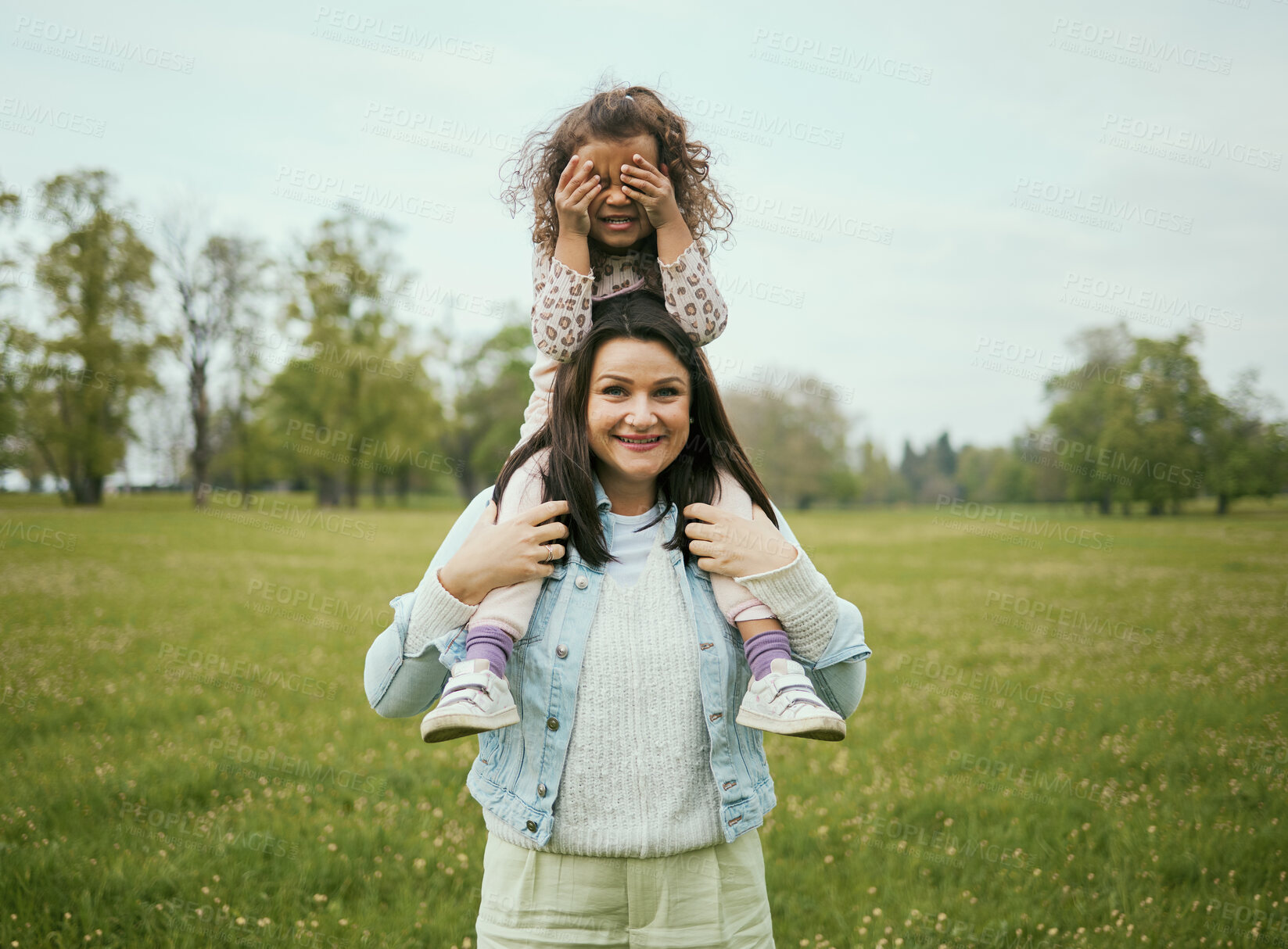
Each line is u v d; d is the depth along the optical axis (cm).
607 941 185
